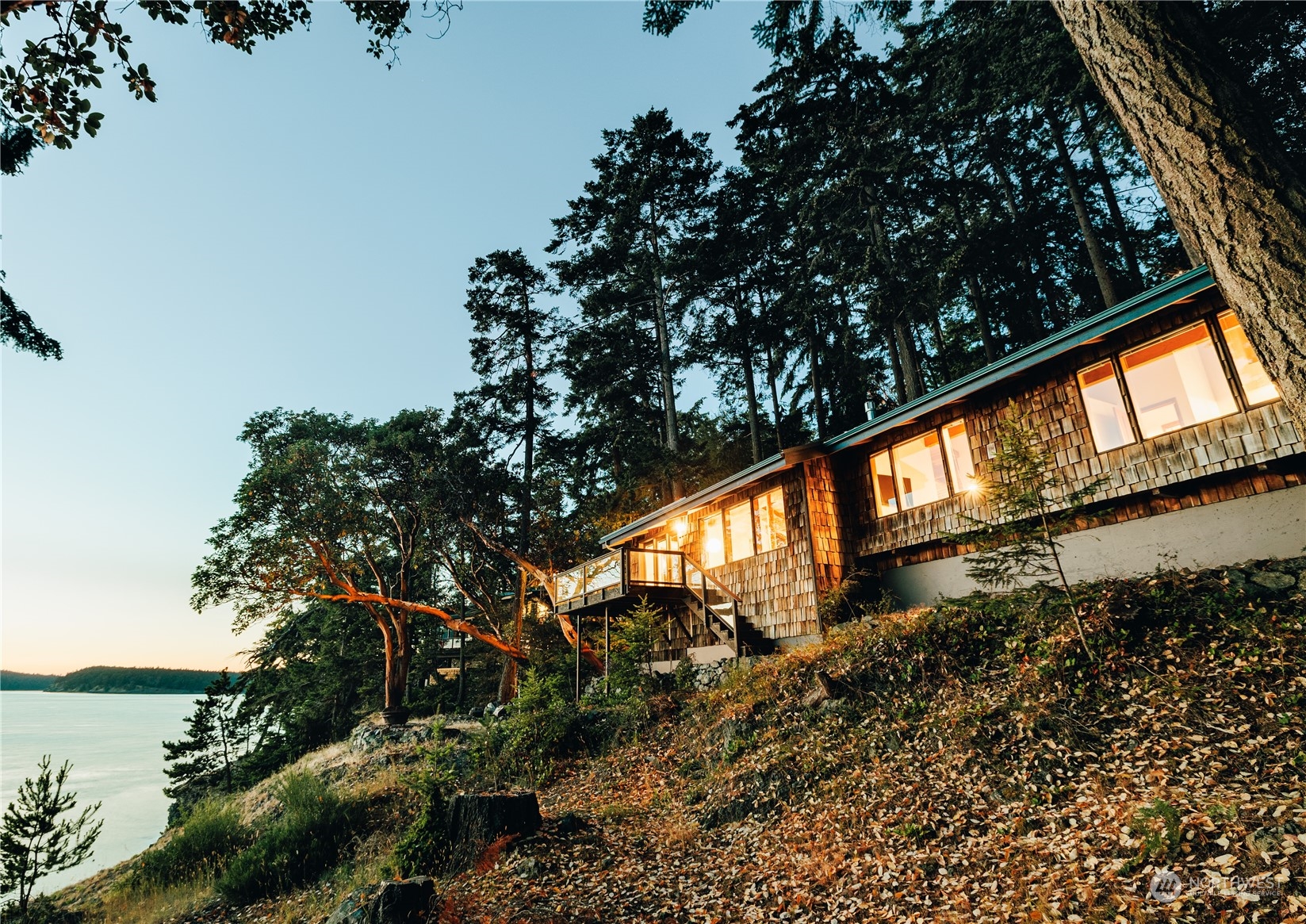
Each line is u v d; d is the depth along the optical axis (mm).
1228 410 8562
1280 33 11820
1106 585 8422
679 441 27219
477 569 30953
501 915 5867
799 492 14367
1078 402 10305
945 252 20594
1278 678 5992
